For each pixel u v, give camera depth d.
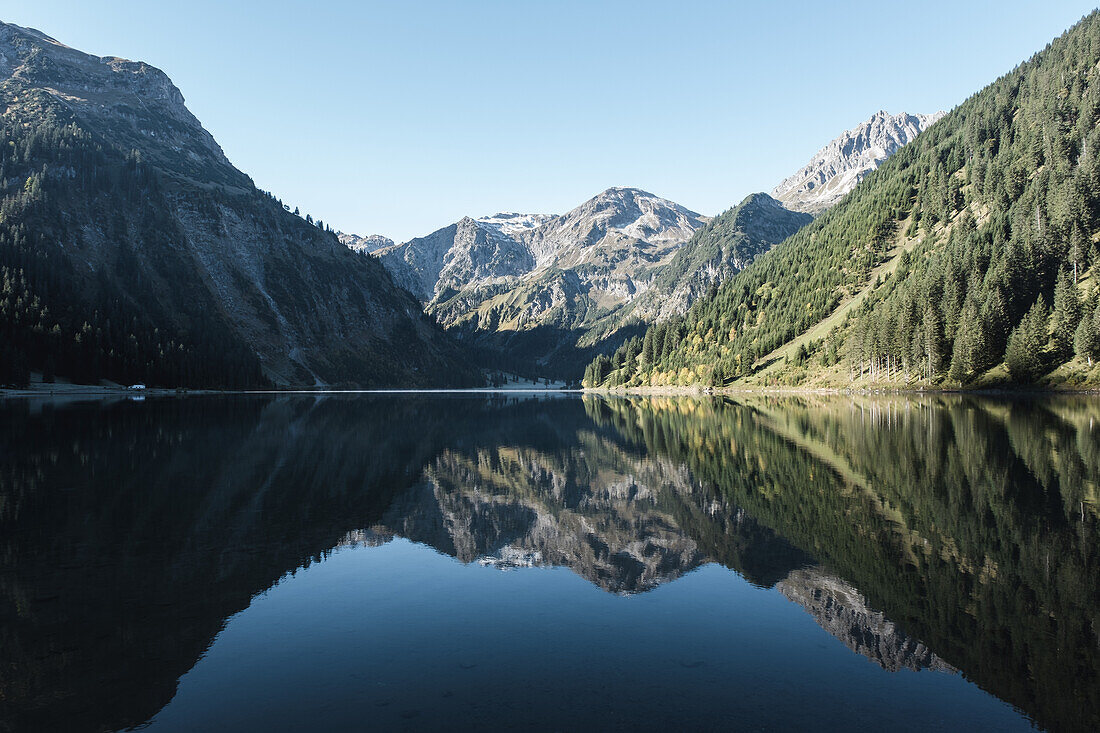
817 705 9.42
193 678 10.34
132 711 9.23
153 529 20.50
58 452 38.06
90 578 15.51
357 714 9.15
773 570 16.42
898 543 18.20
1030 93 192.75
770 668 10.78
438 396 182.88
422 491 28.62
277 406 104.06
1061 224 105.06
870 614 13.18
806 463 33.94
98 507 23.48
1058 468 28.94
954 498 23.62
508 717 9.02
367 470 34.50
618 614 13.52
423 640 12.06
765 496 26.20
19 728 8.76
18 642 11.69
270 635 12.21
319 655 11.31
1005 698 9.62
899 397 93.56
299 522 21.92
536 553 18.55
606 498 27.31
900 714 9.14
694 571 16.53
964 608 13.25
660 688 10.01
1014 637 11.81
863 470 30.67
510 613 13.58
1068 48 195.00
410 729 8.66
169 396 138.50
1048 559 16.23
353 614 13.46
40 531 19.98
